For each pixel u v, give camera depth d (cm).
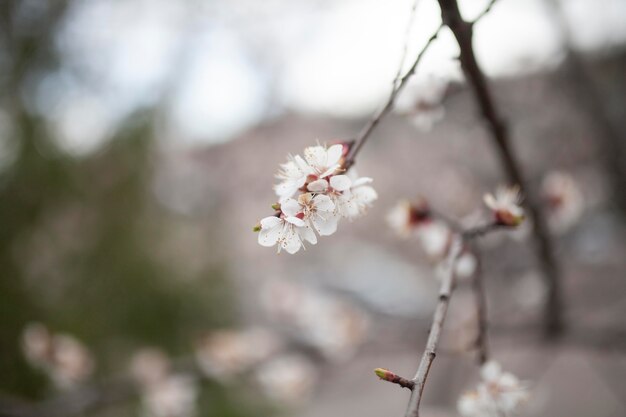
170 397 94
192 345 131
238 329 142
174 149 144
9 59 121
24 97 120
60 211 126
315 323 118
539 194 73
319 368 110
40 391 112
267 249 224
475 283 52
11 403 83
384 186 209
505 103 113
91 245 128
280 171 40
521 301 109
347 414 169
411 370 195
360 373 195
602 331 82
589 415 131
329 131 215
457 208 129
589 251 133
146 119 131
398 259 311
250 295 166
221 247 147
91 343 121
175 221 142
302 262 285
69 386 91
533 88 127
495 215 49
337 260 298
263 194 212
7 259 117
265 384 110
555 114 130
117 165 130
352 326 100
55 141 122
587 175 129
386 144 195
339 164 39
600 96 99
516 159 54
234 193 189
